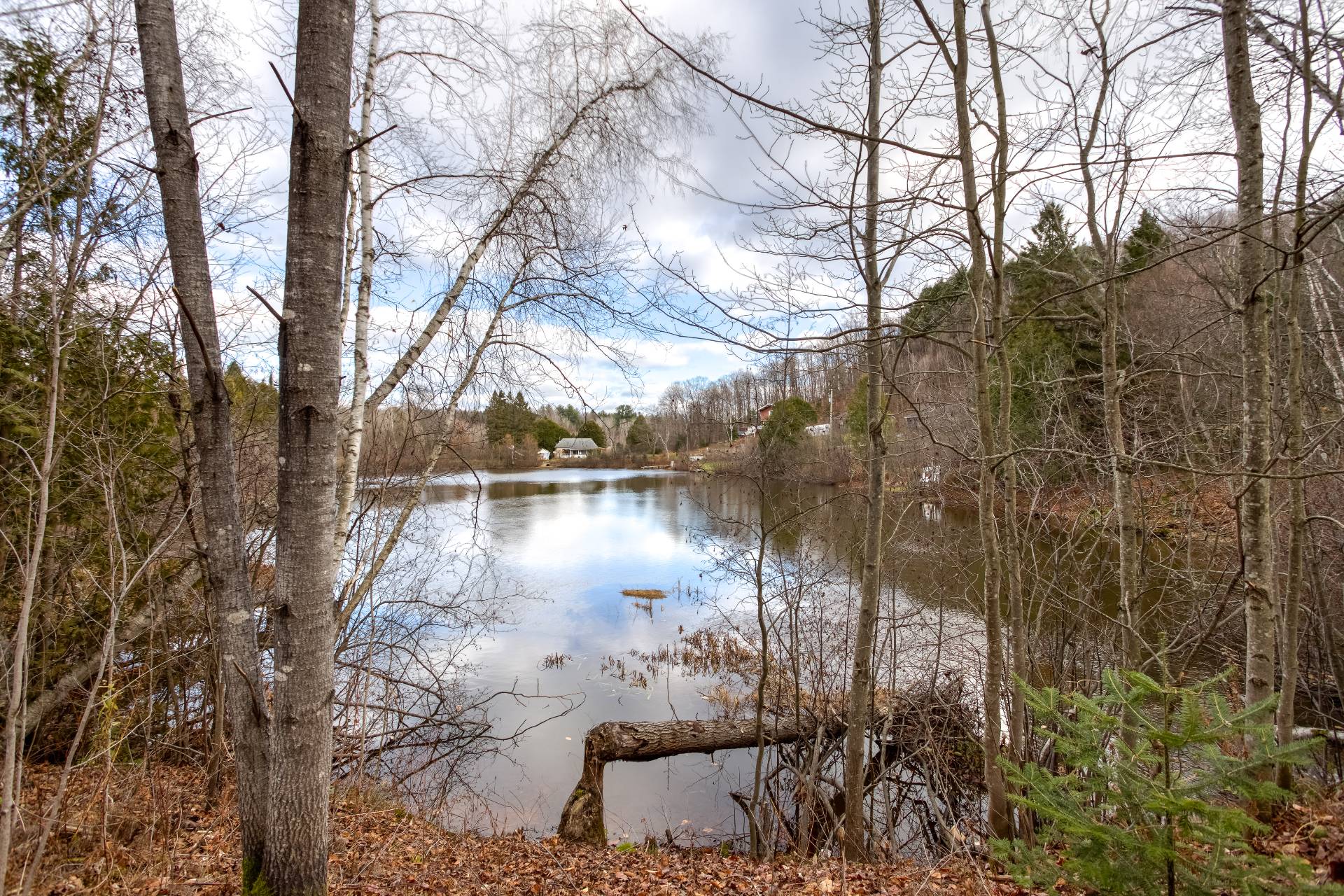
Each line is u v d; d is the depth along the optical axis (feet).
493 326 15.42
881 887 13.96
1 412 11.47
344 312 12.71
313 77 7.43
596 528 70.44
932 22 13.09
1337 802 12.91
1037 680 21.04
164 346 13.26
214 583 8.45
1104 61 15.40
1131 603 17.30
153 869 11.22
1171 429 22.24
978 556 24.68
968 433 23.40
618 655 34.78
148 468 14.64
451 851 15.43
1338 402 19.61
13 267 11.94
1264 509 13.67
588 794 20.22
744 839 19.89
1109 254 17.75
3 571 12.28
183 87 8.57
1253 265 13.43
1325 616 20.17
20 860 10.46
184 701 17.38
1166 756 7.61
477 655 34.22
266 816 7.99
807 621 25.62
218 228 13.24
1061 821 8.11
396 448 17.30
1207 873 7.19
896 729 23.47
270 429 17.48
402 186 13.12
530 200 14.96
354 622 19.70
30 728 13.89
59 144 11.41
